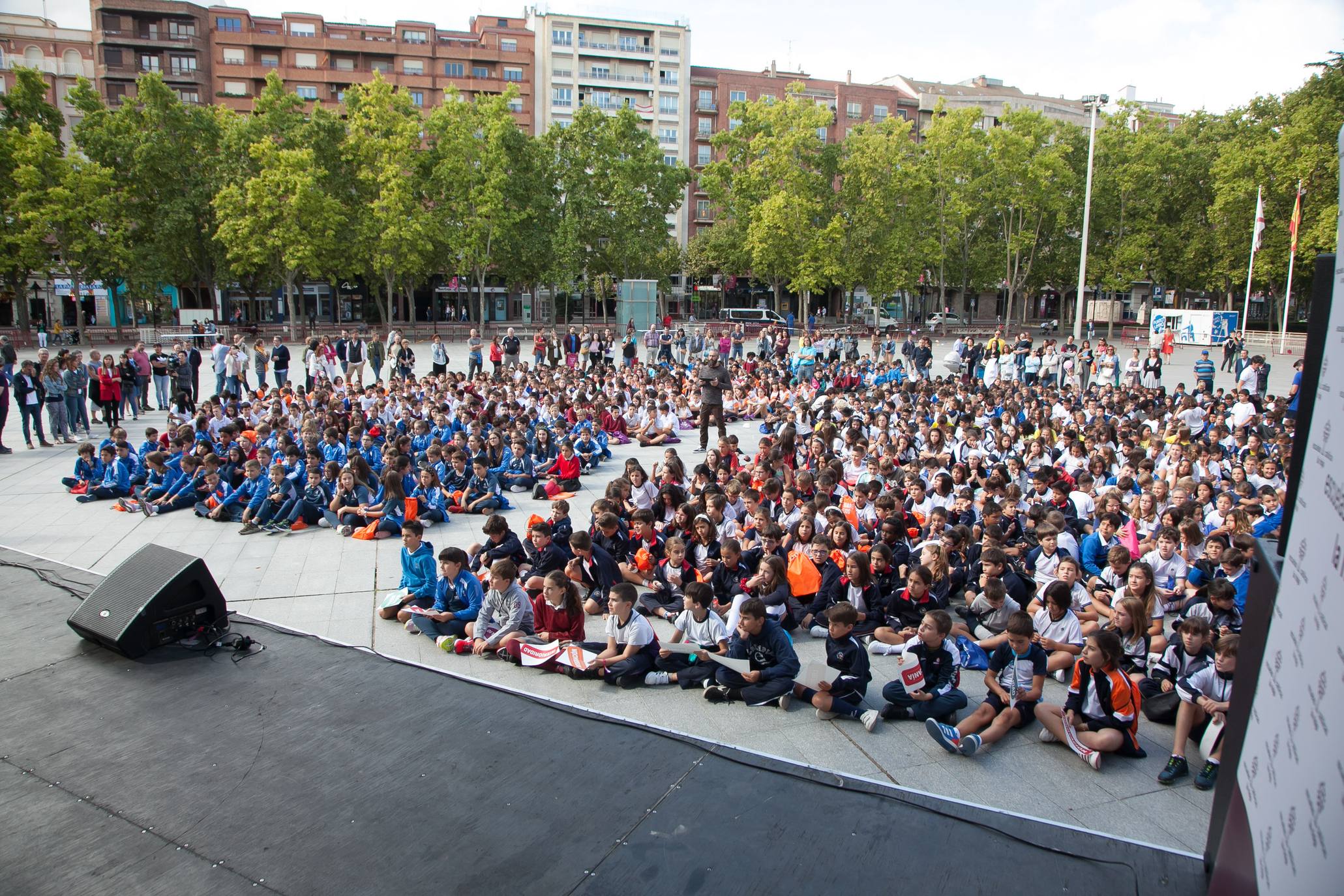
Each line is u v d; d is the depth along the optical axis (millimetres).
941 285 54219
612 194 51531
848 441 13859
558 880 4160
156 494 12102
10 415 20578
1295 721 2750
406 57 70625
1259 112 45438
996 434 13547
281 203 41156
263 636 7195
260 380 22625
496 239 48656
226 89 66938
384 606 7887
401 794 4875
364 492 11266
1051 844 4480
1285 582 3076
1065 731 5633
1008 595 7652
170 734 5527
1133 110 52281
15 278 39844
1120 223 51406
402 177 44125
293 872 4215
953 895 4066
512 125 48656
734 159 54719
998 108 83688
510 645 6973
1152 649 6992
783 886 4125
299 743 5441
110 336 41375
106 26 63750
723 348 31156
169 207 43562
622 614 6559
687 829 4574
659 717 6094
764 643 6387
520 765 5219
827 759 5543
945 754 5637
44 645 6926
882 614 7578
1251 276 39688
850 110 76625
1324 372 2896
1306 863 2486
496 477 12547
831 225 48531
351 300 68500
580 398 17625
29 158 37656
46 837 4457
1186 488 10250
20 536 10633
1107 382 24969
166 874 4188
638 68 76812
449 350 41375
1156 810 5004
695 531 8680
